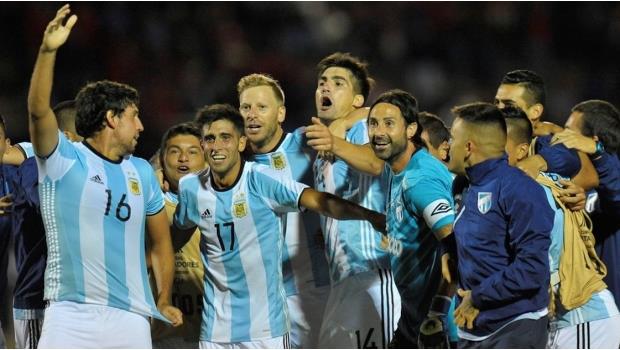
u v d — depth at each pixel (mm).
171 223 21875
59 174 18625
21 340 21828
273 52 58125
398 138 19422
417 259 19625
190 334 22953
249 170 20375
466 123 17922
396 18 60219
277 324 20453
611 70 59781
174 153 22922
